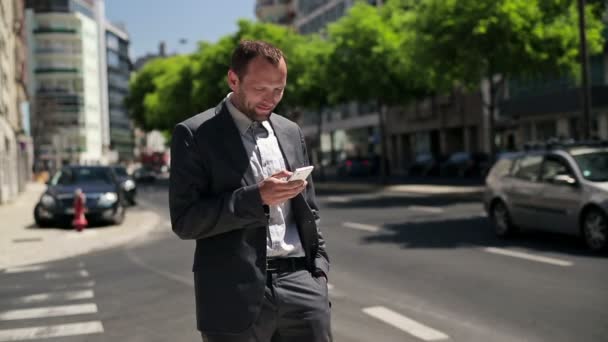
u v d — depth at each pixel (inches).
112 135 4662.9
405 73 1202.0
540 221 450.3
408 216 687.7
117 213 725.3
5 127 1284.4
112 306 302.2
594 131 1440.7
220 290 103.7
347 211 792.9
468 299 283.3
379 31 1327.5
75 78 4033.0
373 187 1309.1
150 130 3570.4
